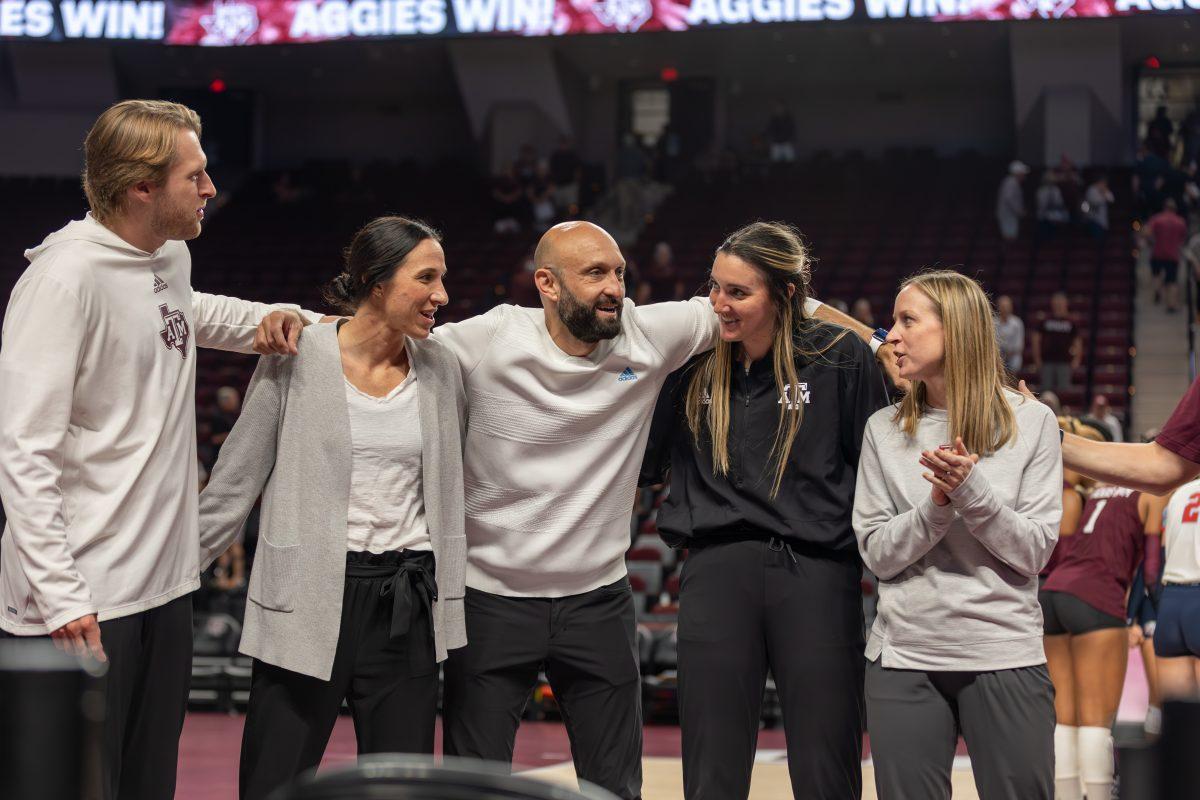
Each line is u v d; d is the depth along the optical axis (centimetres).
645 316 566
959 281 524
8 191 3325
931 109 3500
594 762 570
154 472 483
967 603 501
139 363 479
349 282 536
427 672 529
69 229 479
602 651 564
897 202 3053
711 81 3516
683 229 3030
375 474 521
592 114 3597
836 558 563
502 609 556
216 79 3641
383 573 519
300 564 514
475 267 2958
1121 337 2392
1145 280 2711
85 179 485
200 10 3077
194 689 1492
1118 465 571
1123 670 848
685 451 585
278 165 3794
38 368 450
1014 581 505
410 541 524
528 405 550
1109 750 832
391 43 3169
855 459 568
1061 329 2117
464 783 186
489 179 3353
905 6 2802
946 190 3091
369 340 532
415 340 542
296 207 3325
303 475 521
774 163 3288
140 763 491
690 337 570
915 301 521
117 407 474
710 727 559
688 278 2789
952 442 512
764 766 1072
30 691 181
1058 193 2739
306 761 525
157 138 472
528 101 3391
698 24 2880
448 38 2984
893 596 518
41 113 3478
